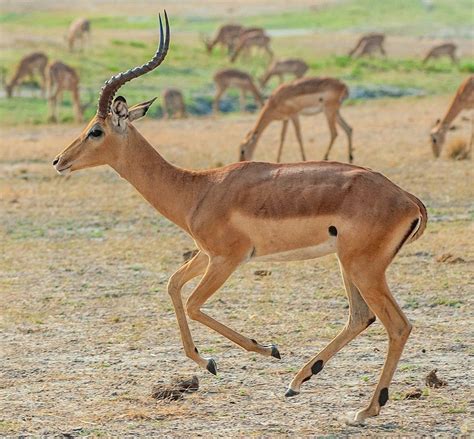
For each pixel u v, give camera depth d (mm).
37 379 10820
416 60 57500
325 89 27438
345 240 9234
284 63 48312
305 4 83250
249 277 15180
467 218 19078
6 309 13836
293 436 8820
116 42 56812
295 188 9508
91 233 19078
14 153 30203
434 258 15930
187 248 17531
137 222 20047
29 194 23297
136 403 9906
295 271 15422
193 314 10000
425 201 20906
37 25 65625
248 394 10102
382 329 12461
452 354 11297
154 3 83625
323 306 13484
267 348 10141
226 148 30484
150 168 10586
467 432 8766
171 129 36469
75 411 9703
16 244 18203
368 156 27891
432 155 27438
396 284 14430
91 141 10633
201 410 9633
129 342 12195
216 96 43188
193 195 10312
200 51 58812
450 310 13133
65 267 16344
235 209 9781
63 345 12141
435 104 41344
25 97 45656
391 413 9383
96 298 14367
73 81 40812
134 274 15781
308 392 10102
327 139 32188
